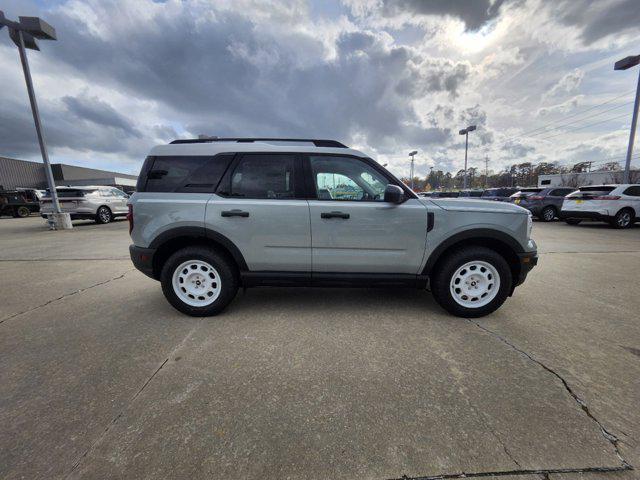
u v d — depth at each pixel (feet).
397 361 8.02
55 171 153.89
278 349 8.64
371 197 10.68
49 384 7.11
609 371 7.57
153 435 5.63
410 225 10.31
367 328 9.93
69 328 10.02
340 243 10.43
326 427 5.81
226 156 10.67
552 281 15.06
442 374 7.46
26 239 29.43
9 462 5.09
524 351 8.51
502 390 6.85
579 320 10.53
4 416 6.10
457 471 4.95
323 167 10.73
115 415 6.13
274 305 11.93
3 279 15.69
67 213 38.60
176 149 10.76
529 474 4.89
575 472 4.92
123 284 14.82
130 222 10.81
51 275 16.43
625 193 34.86
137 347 8.79
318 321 10.47
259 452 5.27
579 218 37.14
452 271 10.48
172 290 10.71
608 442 5.47
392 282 10.73
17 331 9.81
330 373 7.51
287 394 6.75
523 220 10.35
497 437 5.58
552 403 6.44
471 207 10.41
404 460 5.13
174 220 10.46
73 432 5.70
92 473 4.90
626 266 17.95
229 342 9.05
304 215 10.30
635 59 46.21
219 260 10.55
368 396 6.67
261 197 10.55
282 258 10.59
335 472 4.93
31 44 34.14
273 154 10.69
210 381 7.22
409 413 6.17
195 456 5.20
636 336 9.37
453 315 10.89
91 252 22.62
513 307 11.74
